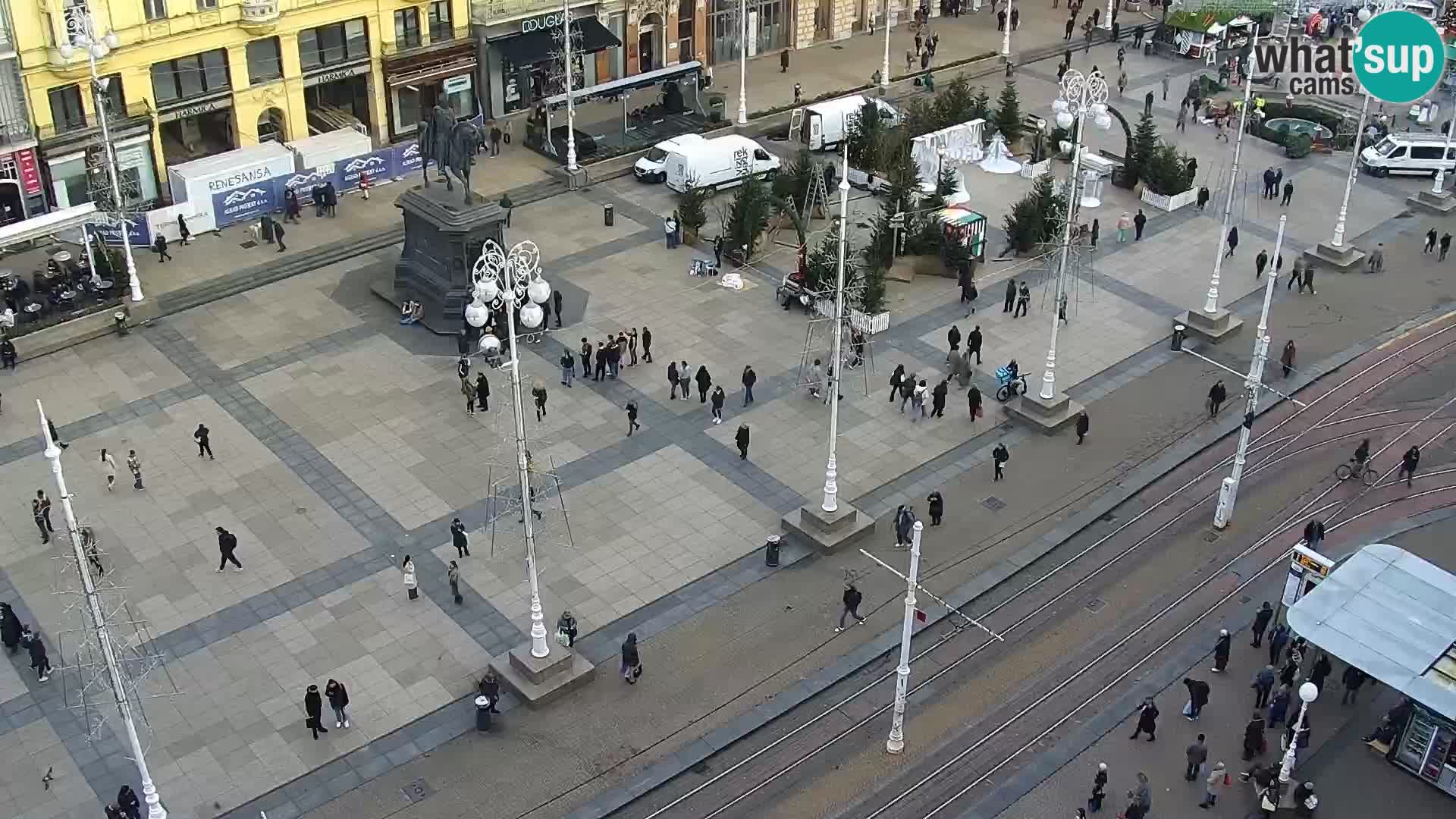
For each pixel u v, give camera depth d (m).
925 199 67.38
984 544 47.81
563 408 54.53
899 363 57.91
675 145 72.25
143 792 35.06
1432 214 73.19
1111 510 49.84
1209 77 88.88
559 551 46.88
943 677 42.28
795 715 40.81
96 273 60.53
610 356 55.81
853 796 38.12
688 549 47.16
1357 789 38.25
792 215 64.31
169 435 52.47
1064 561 47.38
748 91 86.06
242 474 50.38
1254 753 39.19
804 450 52.47
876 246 64.00
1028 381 57.09
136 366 56.88
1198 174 76.81
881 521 48.81
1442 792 38.22
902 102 85.25
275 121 72.38
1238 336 61.12
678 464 51.44
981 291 64.12
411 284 60.94
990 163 69.31
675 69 80.62
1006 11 101.06
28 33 60.84
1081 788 38.38
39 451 51.41
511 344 37.91
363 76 74.44
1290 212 72.75
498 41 78.19
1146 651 43.38
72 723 39.72
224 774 38.16
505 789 37.94
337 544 47.00
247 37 68.44
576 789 37.97
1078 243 65.81
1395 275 66.75
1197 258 67.69
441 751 39.12
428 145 59.94
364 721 40.00
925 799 38.06
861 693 41.66
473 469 50.94
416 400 54.91
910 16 99.00
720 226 69.19
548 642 41.62
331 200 68.19
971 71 90.06
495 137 75.81
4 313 57.25
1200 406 55.94
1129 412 55.50
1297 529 49.06
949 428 54.06
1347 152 80.12
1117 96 87.38
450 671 41.84
